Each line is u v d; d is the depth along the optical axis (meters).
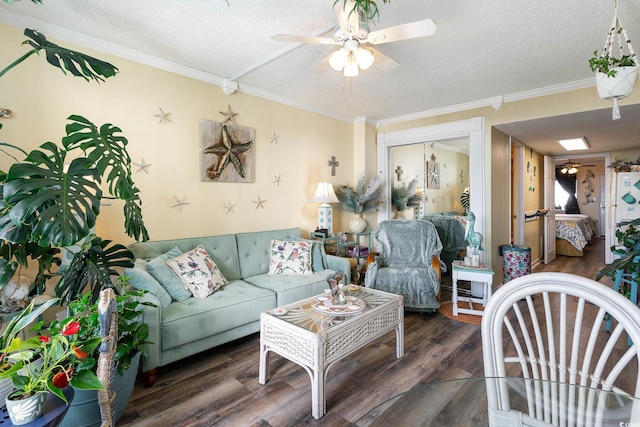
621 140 4.83
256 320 2.57
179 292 2.38
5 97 2.12
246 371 2.21
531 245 5.41
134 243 2.62
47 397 1.03
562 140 4.85
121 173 1.83
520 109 3.66
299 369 2.23
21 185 1.31
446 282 4.66
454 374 2.14
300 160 4.04
